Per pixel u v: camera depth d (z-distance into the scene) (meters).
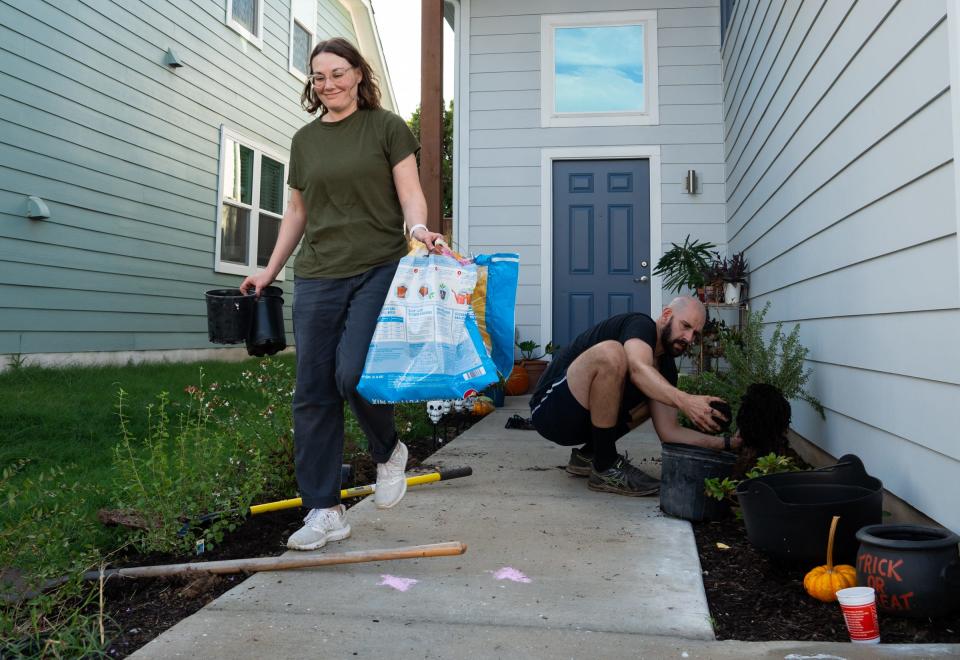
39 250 6.49
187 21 8.50
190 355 8.65
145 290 7.88
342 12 12.75
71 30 6.78
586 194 7.01
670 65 6.90
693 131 6.85
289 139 11.02
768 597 1.96
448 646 1.65
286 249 2.57
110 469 3.33
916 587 1.66
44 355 6.57
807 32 3.57
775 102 4.37
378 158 2.27
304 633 1.72
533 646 1.65
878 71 2.56
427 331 2.12
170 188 8.28
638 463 3.71
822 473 2.27
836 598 1.86
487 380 2.09
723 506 2.67
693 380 4.57
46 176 6.54
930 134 2.14
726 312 6.19
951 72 1.96
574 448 3.42
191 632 1.73
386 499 2.37
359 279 2.27
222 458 3.07
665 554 2.28
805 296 3.69
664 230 6.84
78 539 2.33
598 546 2.37
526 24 7.08
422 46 5.29
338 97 2.28
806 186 3.62
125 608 1.96
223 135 9.24
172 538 2.35
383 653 1.62
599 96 7.03
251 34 9.90
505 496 3.04
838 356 3.12
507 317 2.33
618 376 2.93
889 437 2.53
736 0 5.89
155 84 7.99
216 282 9.20
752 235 5.32
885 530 1.84
